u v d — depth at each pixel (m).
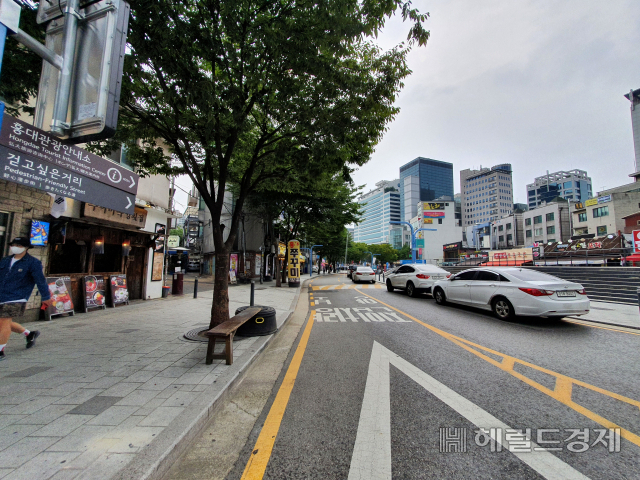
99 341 5.37
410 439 2.66
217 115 5.16
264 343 5.43
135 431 2.51
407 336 6.30
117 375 3.77
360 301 12.27
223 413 3.17
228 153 5.83
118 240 9.90
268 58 5.20
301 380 4.03
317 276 42.09
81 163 5.49
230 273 21.97
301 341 6.06
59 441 2.34
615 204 40.66
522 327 7.05
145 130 6.08
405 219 149.75
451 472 2.23
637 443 2.58
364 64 6.25
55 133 2.53
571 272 16.38
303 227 25.25
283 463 2.34
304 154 6.01
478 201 120.88
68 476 1.96
